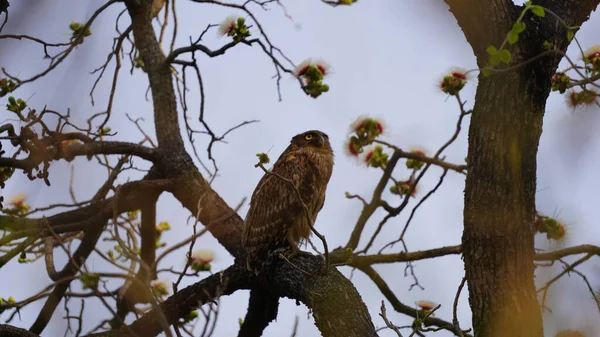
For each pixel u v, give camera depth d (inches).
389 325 323.6
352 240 547.5
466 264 351.9
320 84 487.2
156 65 549.6
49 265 495.2
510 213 341.1
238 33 494.0
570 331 271.9
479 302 343.0
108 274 293.6
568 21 364.2
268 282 447.8
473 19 358.3
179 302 459.5
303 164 486.6
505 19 354.9
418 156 545.3
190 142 503.8
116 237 299.7
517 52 349.1
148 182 504.7
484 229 343.6
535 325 335.6
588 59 428.8
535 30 352.2
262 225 464.8
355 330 373.1
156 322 455.5
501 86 349.7
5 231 465.4
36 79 447.5
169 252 305.6
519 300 336.5
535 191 348.5
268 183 479.5
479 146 350.9
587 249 472.4
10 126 454.6
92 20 470.3
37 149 449.4
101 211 495.5
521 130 346.0
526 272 340.5
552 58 353.7
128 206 502.0
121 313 487.5
